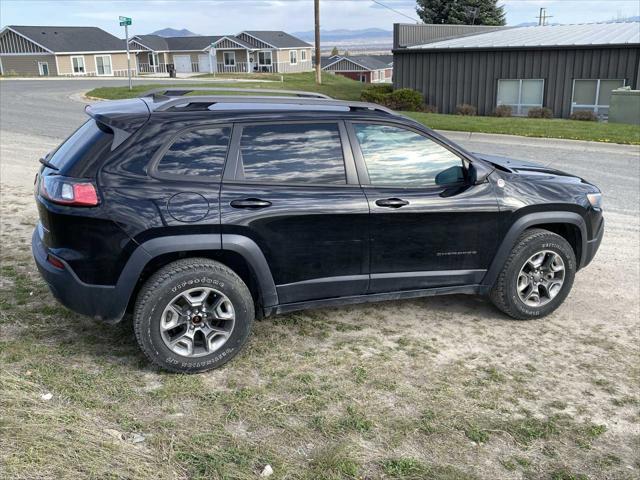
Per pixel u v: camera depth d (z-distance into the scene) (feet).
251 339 14.69
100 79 142.31
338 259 13.91
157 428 10.86
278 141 13.42
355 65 289.74
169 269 12.51
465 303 17.47
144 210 12.15
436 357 14.10
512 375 13.42
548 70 78.43
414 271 14.76
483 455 10.66
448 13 147.13
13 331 14.26
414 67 87.92
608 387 13.07
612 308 17.39
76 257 12.19
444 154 14.84
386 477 9.93
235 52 233.76
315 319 15.97
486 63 82.38
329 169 13.74
